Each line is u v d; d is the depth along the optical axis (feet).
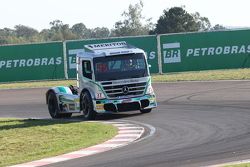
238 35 194.29
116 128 91.86
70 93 114.21
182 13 483.92
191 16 485.56
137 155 65.82
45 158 69.77
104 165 60.90
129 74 108.17
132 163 60.70
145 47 195.72
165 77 179.93
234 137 74.33
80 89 110.83
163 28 482.69
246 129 80.89
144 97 108.78
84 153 70.79
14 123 108.37
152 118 103.04
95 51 109.60
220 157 60.49
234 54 194.29
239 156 60.29
